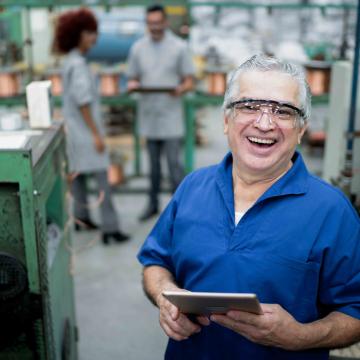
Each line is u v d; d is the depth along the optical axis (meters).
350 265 1.26
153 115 3.77
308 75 4.05
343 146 2.40
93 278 3.13
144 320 2.72
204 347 1.34
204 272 1.31
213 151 5.59
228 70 4.10
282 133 1.25
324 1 4.98
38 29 4.93
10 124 1.79
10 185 1.37
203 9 5.25
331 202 1.26
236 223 1.31
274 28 5.14
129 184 4.71
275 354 1.29
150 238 1.53
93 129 3.25
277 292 1.25
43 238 1.47
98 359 2.42
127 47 4.83
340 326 1.25
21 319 1.43
